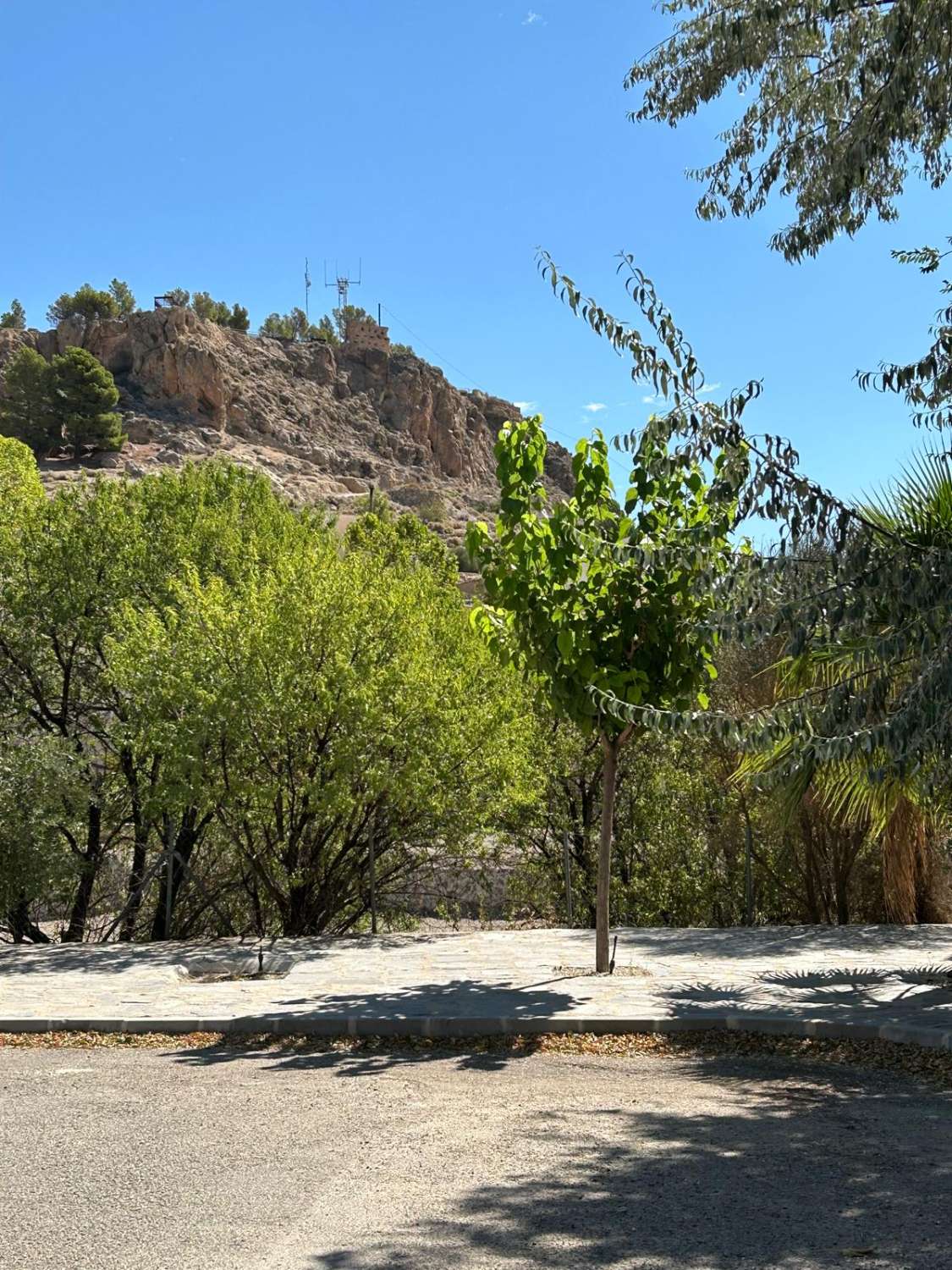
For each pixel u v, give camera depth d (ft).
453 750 50.29
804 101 37.17
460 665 57.31
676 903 64.03
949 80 31.91
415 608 55.26
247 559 67.46
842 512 23.02
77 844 69.51
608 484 33.81
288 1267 13.83
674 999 31.09
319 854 53.57
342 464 604.90
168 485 75.82
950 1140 19.31
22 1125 20.47
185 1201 16.25
